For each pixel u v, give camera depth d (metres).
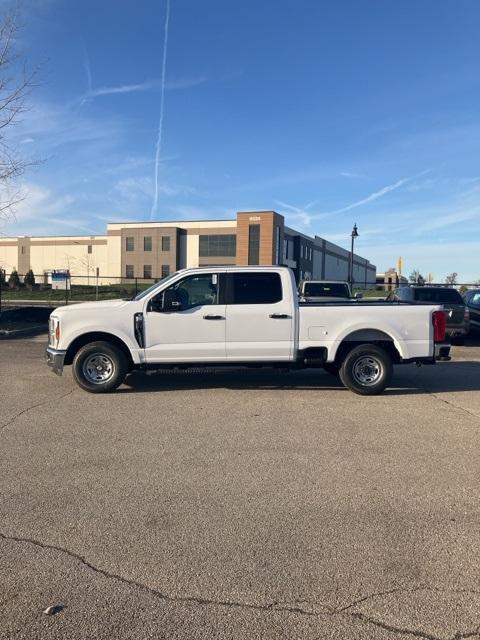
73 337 8.35
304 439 6.05
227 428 6.50
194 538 3.74
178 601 3.03
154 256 80.56
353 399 8.17
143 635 2.75
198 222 80.00
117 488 4.62
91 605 2.99
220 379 9.72
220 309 8.44
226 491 4.57
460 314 15.10
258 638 2.73
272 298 8.51
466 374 10.61
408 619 2.88
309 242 89.31
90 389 8.39
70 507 4.23
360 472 5.03
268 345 8.48
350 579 3.25
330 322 8.50
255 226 73.12
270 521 4.01
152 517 4.06
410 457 5.47
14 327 18.16
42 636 2.74
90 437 6.09
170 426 6.57
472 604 3.00
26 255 93.38
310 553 3.55
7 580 3.23
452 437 6.18
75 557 3.49
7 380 9.41
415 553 3.55
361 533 3.83
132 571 3.33
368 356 8.47
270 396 8.32
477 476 4.95
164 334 8.39
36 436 6.12
